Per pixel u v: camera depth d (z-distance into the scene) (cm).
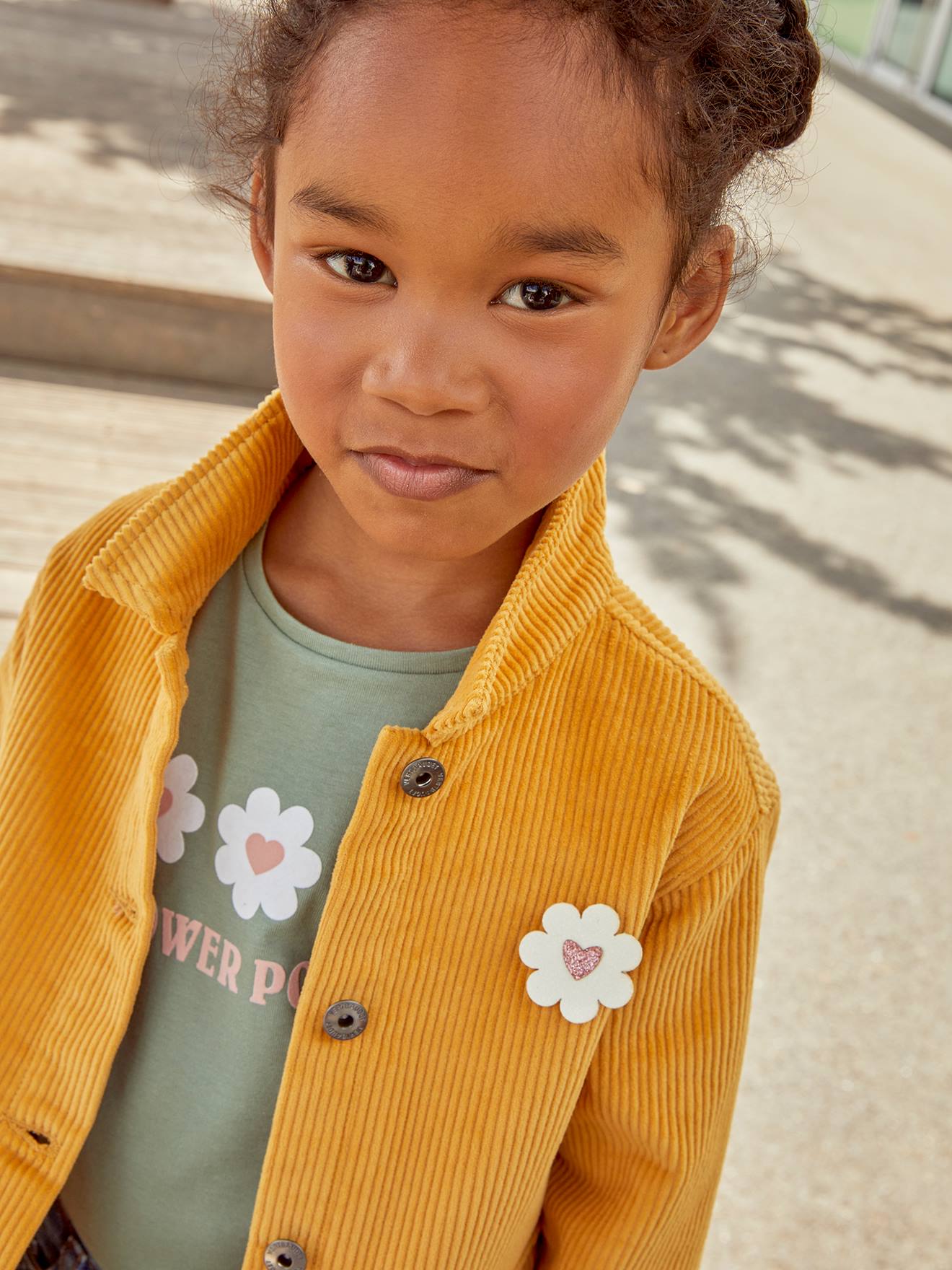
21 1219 82
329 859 78
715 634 316
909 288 626
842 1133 198
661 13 58
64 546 87
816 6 90
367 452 63
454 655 77
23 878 84
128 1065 84
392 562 78
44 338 308
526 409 60
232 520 79
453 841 73
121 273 301
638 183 59
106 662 85
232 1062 81
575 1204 89
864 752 282
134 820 80
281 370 65
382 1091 75
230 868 80
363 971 74
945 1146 199
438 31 54
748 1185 188
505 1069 76
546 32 55
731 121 67
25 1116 83
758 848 82
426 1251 78
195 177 382
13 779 84
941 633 338
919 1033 216
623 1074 82
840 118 952
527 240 56
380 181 56
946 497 420
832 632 328
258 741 79
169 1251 86
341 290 61
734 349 506
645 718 76
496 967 75
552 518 76
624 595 82
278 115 64
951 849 258
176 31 554
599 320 60
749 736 81
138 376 315
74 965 83
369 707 77
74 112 423
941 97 1054
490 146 55
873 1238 184
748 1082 203
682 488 388
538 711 75
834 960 227
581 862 75
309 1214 75
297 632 79
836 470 422
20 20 521
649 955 80
